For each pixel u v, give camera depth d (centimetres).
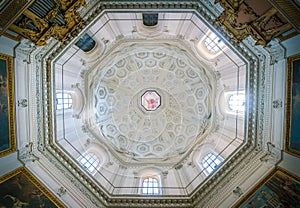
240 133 1778
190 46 1991
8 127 1327
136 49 2100
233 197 1526
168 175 2034
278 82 1391
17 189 1384
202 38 1898
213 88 2081
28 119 1480
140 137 2520
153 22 1841
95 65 2081
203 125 2264
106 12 1475
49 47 1484
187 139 2381
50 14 1263
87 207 1602
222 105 2031
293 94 1279
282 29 1217
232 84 1878
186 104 2481
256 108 1588
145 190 1844
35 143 1565
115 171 2027
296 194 1296
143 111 2586
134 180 1964
